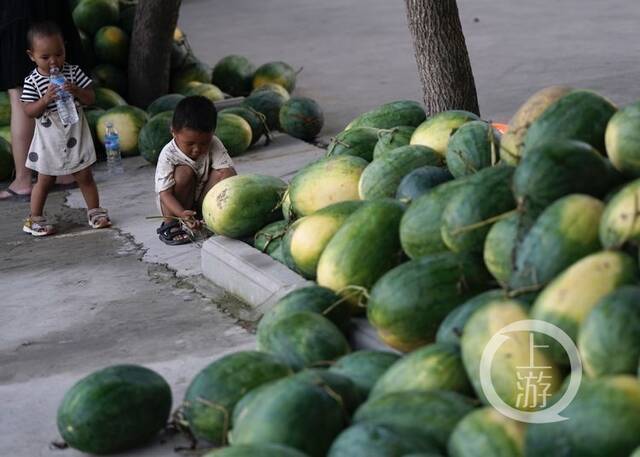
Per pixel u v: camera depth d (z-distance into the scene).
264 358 4.71
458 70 8.38
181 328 6.37
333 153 7.30
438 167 6.11
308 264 5.95
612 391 3.55
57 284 7.33
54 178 8.43
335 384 4.29
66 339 6.38
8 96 10.62
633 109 4.84
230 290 6.87
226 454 3.76
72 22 10.18
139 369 4.89
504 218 4.75
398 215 5.42
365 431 3.84
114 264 7.64
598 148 5.11
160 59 11.85
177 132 7.72
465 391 4.24
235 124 10.12
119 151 10.13
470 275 4.83
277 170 9.66
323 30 17.94
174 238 7.92
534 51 14.72
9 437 5.14
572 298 4.02
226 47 17.12
